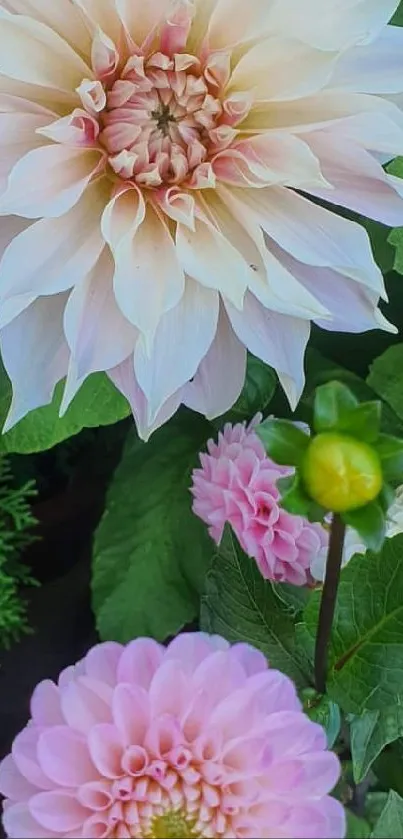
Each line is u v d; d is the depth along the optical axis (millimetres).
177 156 383
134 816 285
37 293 348
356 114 366
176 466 500
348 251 375
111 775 288
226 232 387
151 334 355
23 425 431
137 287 363
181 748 288
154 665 302
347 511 264
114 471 520
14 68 350
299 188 378
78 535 547
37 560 543
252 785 284
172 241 377
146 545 490
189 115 386
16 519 474
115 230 370
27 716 487
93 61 367
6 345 374
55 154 363
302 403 479
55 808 287
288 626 363
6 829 286
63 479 546
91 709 296
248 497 390
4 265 351
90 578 536
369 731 354
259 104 385
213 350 406
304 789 288
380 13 360
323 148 377
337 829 284
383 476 263
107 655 307
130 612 484
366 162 372
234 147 381
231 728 292
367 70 372
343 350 507
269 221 378
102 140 384
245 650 309
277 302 361
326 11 361
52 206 355
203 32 378
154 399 369
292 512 267
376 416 263
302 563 394
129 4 363
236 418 479
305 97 376
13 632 484
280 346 386
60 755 289
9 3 355
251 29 366
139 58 373
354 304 388
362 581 344
